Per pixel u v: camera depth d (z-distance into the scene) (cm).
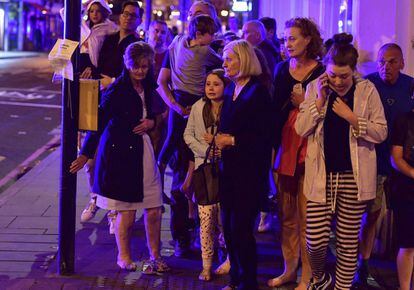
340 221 1074
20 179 2123
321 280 1138
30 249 1412
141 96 1243
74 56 1177
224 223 1164
